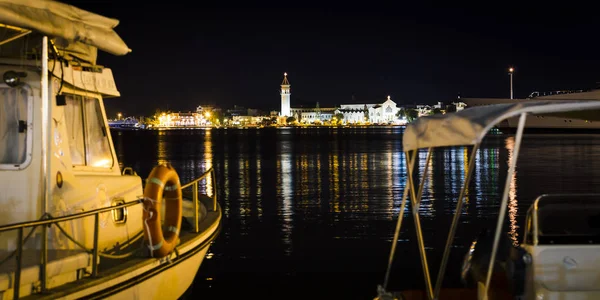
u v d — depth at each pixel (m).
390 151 65.25
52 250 7.23
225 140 110.38
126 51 8.38
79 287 6.72
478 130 5.45
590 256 6.27
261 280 12.87
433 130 6.12
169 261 8.32
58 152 7.57
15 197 7.30
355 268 13.72
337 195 27.11
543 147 62.06
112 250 8.75
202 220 10.95
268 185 31.78
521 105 5.81
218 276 13.19
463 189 6.20
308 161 50.62
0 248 7.24
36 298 6.33
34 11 6.63
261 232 18.23
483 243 7.31
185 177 36.81
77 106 8.42
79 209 7.84
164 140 112.88
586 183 30.27
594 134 86.06
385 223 19.45
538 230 6.41
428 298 7.02
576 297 6.31
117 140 113.62
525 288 6.48
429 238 16.80
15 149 7.37
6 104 7.39
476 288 7.55
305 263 14.21
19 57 7.52
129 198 9.31
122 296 7.41
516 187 29.05
